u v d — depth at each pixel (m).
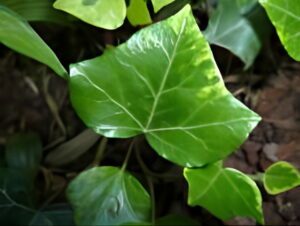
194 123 0.17
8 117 0.29
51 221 0.22
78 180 0.19
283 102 0.25
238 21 0.22
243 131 0.17
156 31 0.17
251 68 0.25
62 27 0.26
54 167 0.27
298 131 0.24
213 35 0.21
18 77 0.30
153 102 0.17
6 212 0.22
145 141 0.25
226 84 0.25
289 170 0.19
